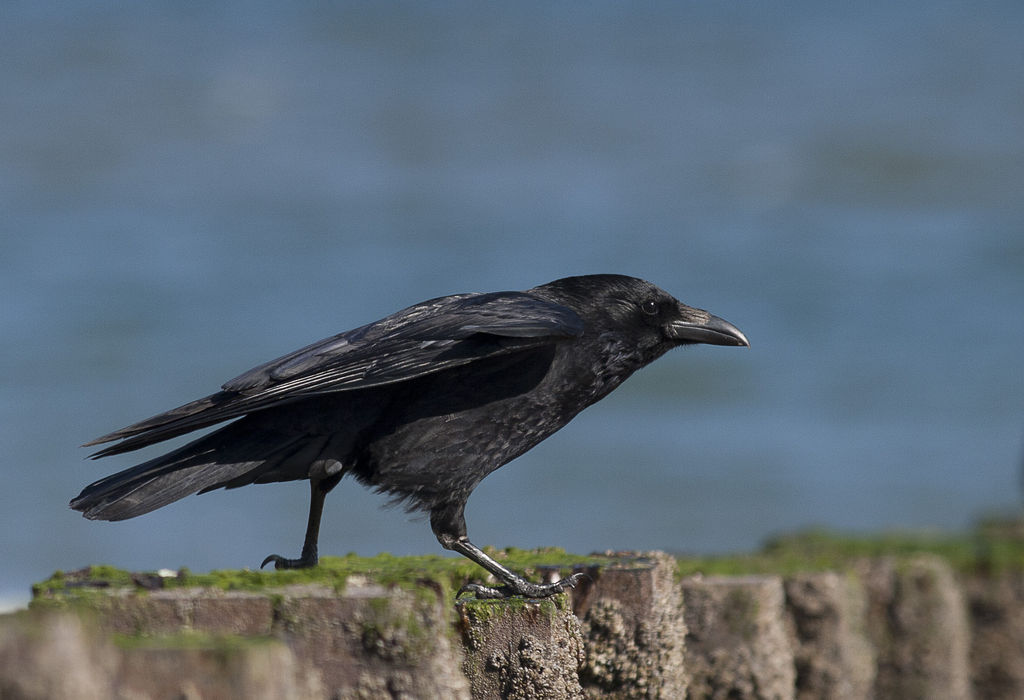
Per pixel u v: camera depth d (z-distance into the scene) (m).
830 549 12.23
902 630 11.22
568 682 8.01
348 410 9.20
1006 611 11.85
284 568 9.36
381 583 7.14
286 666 5.43
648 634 8.48
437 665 6.66
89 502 8.59
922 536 13.36
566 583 8.45
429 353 9.19
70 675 4.88
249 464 9.02
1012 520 14.16
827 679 10.07
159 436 8.69
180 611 6.96
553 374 9.87
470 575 8.95
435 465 9.38
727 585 9.52
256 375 8.86
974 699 11.93
